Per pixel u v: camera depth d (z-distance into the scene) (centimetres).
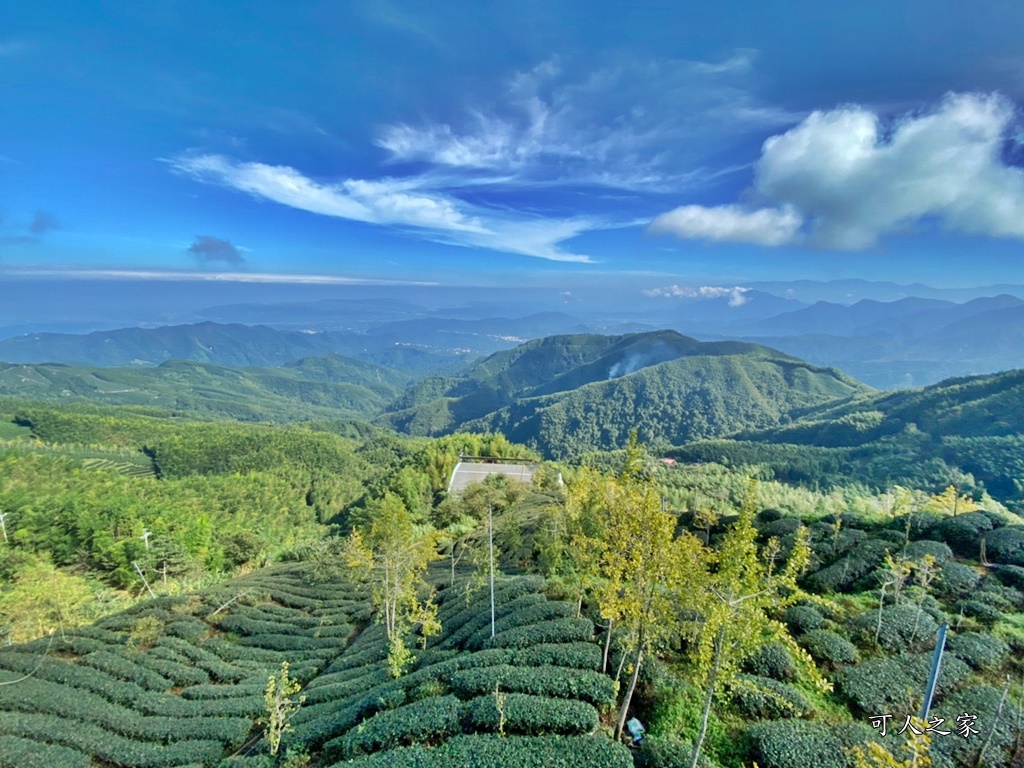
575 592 2955
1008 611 2520
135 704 2755
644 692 2002
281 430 16650
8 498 7862
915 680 1981
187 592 4625
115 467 12194
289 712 2452
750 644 1305
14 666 3102
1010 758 1609
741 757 1656
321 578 4728
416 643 2992
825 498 6081
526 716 1805
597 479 3222
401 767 1634
